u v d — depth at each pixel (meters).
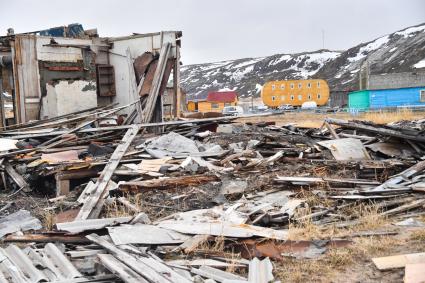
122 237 5.91
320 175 9.90
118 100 18.31
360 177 10.09
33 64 16.56
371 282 4.87
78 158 11.09
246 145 12.45
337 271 5.22
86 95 17.50
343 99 84.56
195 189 8.82
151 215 7.69
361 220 7.09
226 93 90.44
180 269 5.04
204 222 6.77
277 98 98.00
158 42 17.17
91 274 5.06
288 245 5.95
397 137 12.33
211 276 4.92
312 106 81.00
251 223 6.98
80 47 17.33
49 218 7.51
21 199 9.16
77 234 6.20
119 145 11.57
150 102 15.75
